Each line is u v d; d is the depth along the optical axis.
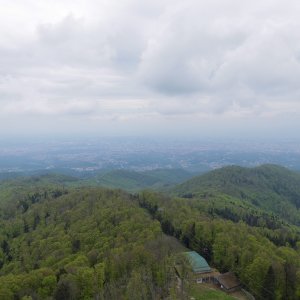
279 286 93.00
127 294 83.56
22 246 143.12
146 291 84.69
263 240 121.12
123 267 97.25
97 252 110.38
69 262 105.62
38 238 146.75
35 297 88.88
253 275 94.69
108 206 159.88
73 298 86.62
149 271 93.00
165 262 96.56
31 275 96.12
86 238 128.62
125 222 133.50
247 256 101.19
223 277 98.19
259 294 92.56
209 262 114.38
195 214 153.00
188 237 127.56
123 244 113.19
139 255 99.44
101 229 135.25
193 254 108.62
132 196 191.00
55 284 92.62
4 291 88.81
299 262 106.38
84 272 90.62
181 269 94.44
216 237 117.44
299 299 91.12
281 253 111.81
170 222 140.62
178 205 169.62
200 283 97.38
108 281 94.31
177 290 86.38
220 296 88.50
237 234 120.81
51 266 110.06
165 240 119.12
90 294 87.88
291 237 149.88
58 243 129.25
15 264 127.69
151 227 127.31
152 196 176.38
